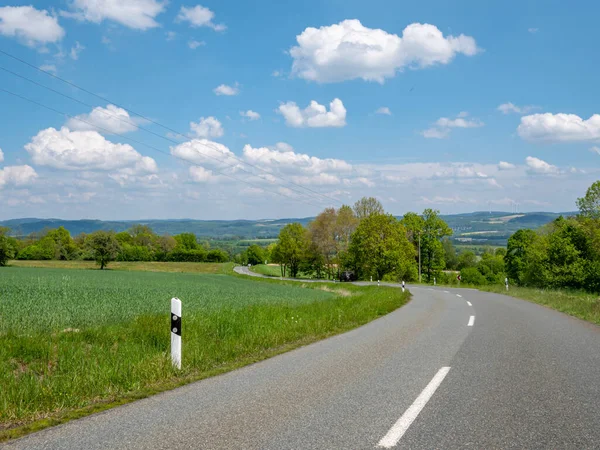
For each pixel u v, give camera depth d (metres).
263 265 136.38
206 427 4.46
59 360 7.54
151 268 94.44
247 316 13.46
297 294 30.44
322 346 9.69
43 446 3.96
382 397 5.56
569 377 6.64
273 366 7.58
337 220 77.44
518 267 70.75
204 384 6.35
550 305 20.94
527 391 5.85
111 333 9.91
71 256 110.56
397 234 69.19
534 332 11.63
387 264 67.56
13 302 14.25
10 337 9.01
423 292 35.16
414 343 9.88
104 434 4.27
